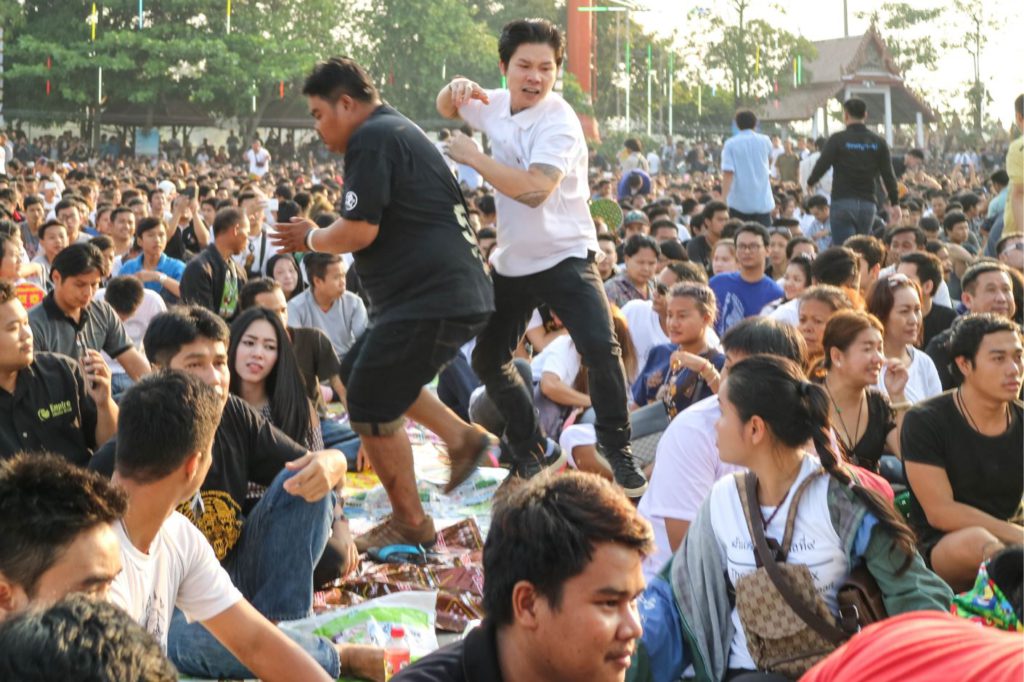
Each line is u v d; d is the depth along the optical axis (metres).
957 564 5.31
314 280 9.55
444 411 5.63
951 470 5.47
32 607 1.94
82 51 53.59
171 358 5.15
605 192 24.02
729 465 4.93
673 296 7.06
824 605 3.92
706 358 7.05
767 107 63.56
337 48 57.81
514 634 2.78
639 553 2.74
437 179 5.44
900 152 53.72
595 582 2.68
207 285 9.77
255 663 3.80
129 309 8.77
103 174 35.75
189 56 53.69
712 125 66.44
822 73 62.12
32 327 7.17
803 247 11.76
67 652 1.82
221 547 5.07
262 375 6.12
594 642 2.70
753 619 3.95
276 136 64.31
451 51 56.75
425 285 5.37
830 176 20.91
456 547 6.20
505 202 5.82
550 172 5.51
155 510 3.56
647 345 8.53
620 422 5.95
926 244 11.16
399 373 5.46
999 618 4.40
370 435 5.64
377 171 5.26
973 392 5.42
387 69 57.72
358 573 5.72
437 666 2.84
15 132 55.56
